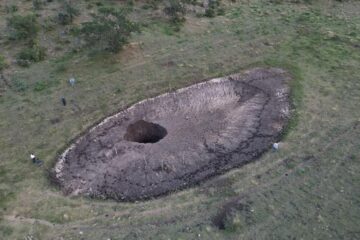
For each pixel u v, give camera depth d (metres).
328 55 29.08
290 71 27.28
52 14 33.06
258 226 16.91
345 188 18.64
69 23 31.80
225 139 21.75
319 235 16.48
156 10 34.94
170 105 24.33
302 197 18.22
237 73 27.27
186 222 17.25
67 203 18.41
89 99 24.86
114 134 22.33
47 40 30.14
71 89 25.70
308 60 28.52
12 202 18.39
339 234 16.53
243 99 24.84
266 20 34.50
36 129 22.67
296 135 21.83
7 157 20.83
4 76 26.66
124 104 24.42
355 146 21.08
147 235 16.75
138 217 17.59
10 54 28.62
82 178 19.72
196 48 30.08
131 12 34.22
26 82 26.17
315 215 17.34
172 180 19.45
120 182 19.45
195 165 20.20
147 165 20.27
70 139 22.00
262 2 38.09
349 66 27.75
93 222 17.45
